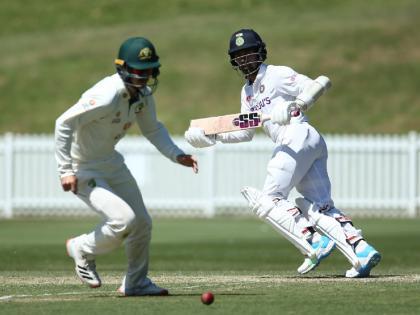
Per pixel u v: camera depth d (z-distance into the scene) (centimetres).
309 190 3030
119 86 2333
